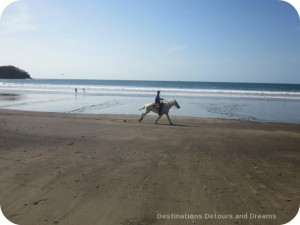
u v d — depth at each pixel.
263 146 9.47
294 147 9.45
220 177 6.05
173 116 17.86
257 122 15.65
